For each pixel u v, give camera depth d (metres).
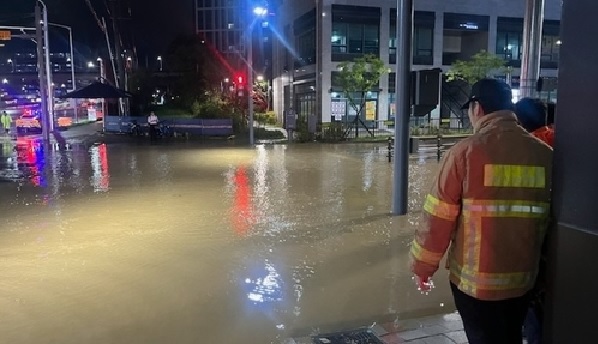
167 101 53.47
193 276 6.73
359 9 39.25
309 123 31.00
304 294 6.07
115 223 9.75
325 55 39.03
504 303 2.82
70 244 8.30
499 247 2.76
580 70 2.37
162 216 10.35
